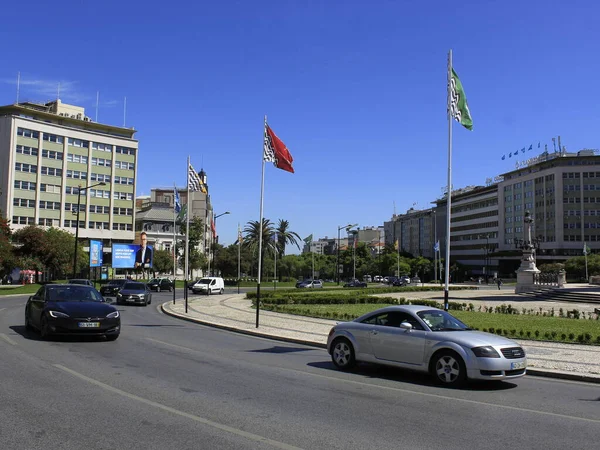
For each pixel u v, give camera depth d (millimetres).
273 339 17703
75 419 6746
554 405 8516
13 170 82438
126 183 95312
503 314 28047
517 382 10695
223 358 12680
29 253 66312
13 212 82062
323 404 8008
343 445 5965
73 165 89188
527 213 52625
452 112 18453
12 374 9539
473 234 142250
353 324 11562
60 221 87125
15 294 48688
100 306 14805
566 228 107125
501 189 127812
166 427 6492
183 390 8688
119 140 94750
